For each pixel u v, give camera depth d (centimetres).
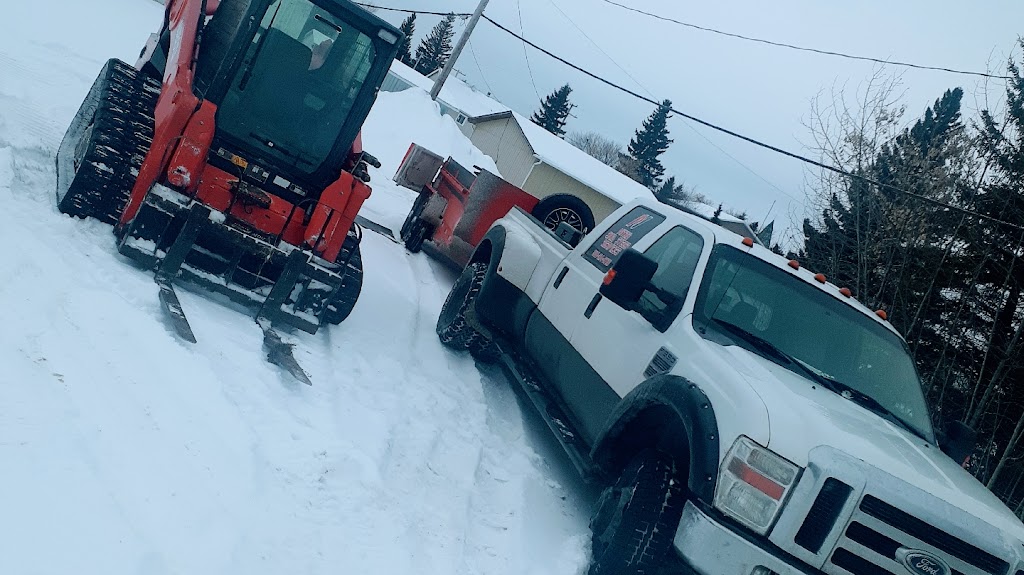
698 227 594
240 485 409
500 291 741
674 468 452
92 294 530
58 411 383
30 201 635
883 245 1426
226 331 596
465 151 2873
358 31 654
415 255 1216
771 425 411
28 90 1007
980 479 1237
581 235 741
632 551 437
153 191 609
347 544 413
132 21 2394
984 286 1377
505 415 725
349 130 673
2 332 427
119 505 343
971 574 396
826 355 534
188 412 446
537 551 509
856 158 1497
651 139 9538
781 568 393
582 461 549
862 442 420
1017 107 1386
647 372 517
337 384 599
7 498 312
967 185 1405
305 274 657
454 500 521
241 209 654
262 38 638
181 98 614
